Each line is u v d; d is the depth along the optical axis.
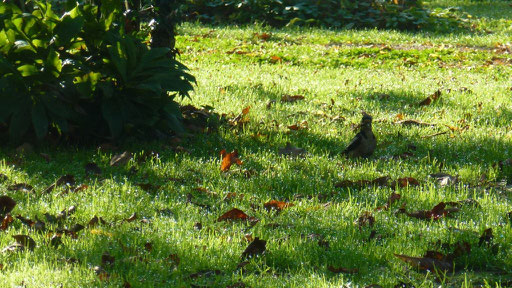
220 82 16.12
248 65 19.88
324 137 10.90
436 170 9.40
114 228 6.83
